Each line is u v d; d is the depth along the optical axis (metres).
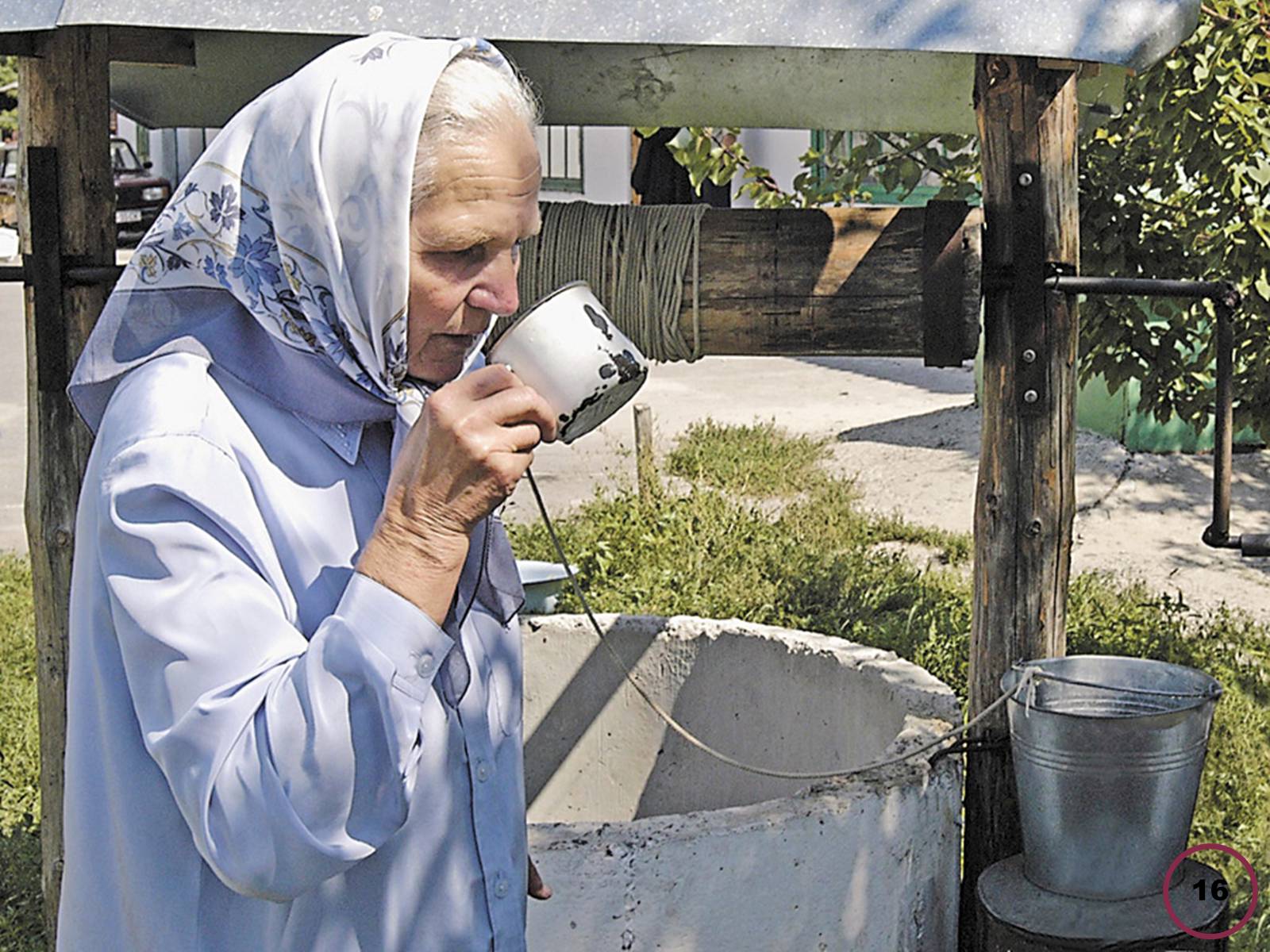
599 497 8.05
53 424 3.23
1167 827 2.90
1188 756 2.87
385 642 1.48
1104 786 2.85
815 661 3.75
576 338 1.85
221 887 1.65
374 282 1.57
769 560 6.97
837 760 3.71
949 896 3.20
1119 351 5.19
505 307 1.64
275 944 1.67
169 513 1.52
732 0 2.58
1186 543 7.70
